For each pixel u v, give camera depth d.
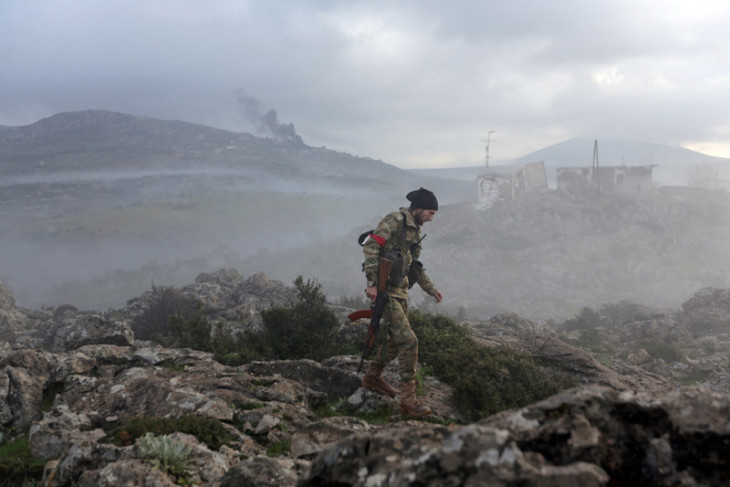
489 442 1.70
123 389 6.92
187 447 4.54
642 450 1.91
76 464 4.46
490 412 6.78
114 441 5.21
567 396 2.04
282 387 7.09
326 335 10.14
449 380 7.75
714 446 1.82
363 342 10.05
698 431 1.85
